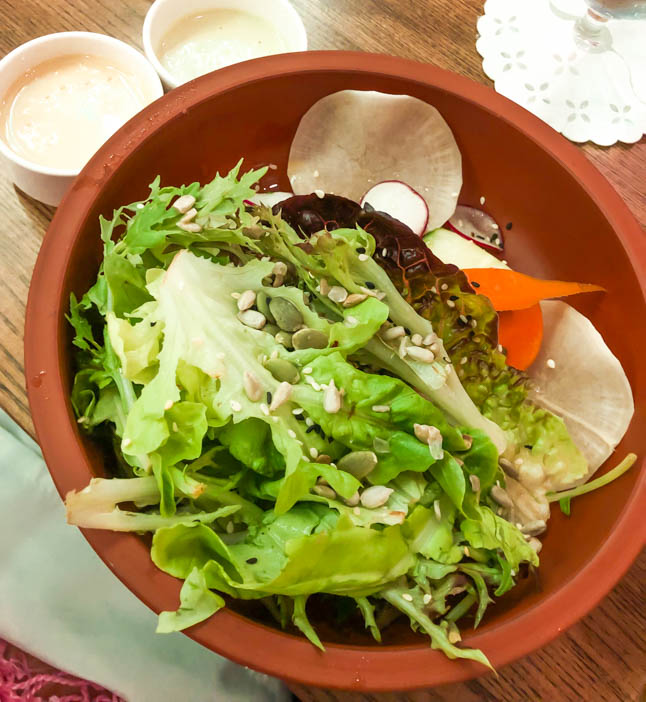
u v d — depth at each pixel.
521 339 0.27
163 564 0.19
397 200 0.29
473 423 0.23
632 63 0.34
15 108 0.30
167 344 0.21
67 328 0.22
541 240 0.29
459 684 0.25
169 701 0.27
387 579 0.20
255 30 0.33
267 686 0.29
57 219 0.23
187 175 0.28
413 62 0.27
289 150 0.29
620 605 0.26
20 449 0.27
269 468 0.21
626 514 0.22
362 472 0.21
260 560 0.20
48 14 0.32
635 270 0.25
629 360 0.26
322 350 0.21
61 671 0.28
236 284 0.22
